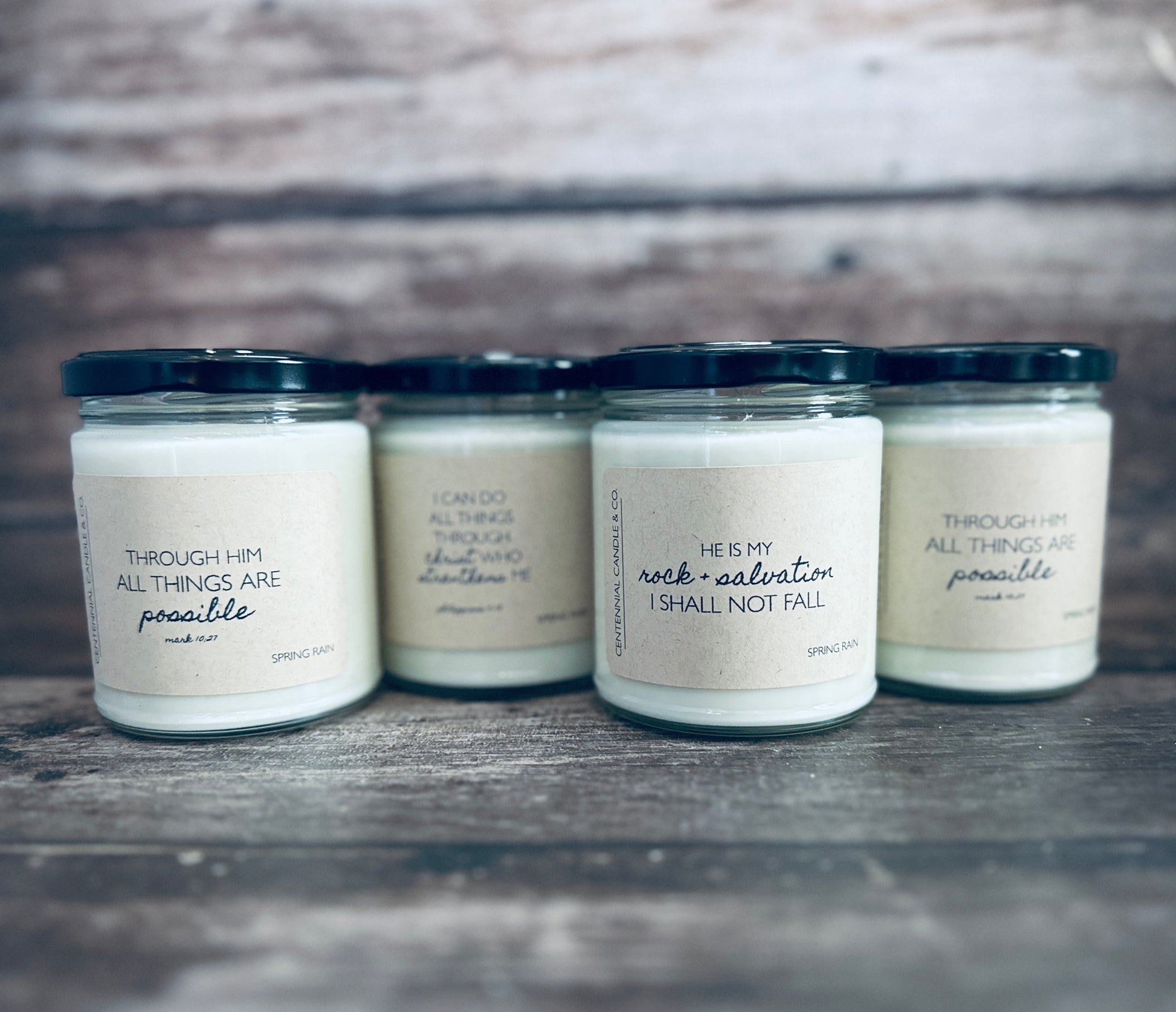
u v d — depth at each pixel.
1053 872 0.40
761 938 0.36
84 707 0.63
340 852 0.43
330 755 0.53
